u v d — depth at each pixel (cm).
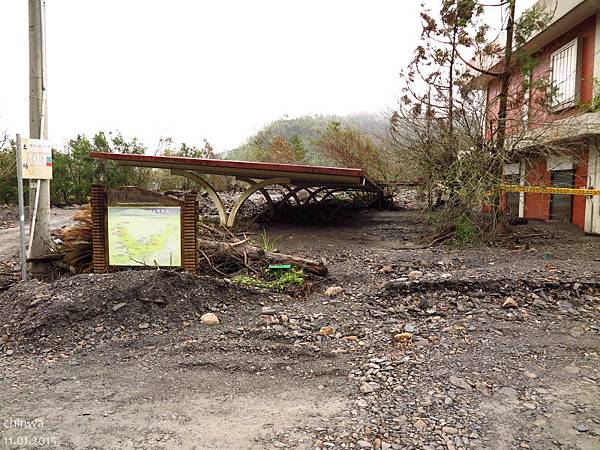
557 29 1071
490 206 923
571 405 309
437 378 346
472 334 434
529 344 410
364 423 287
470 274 584
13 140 1839
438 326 455
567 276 566
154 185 2058
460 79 1021
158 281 511
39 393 332
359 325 459
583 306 502
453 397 319
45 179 661
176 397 324
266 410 305
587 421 289
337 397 322
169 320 471
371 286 586
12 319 471
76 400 320
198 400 320
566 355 388
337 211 1430
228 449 260
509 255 740
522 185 948
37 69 649
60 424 288
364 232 1072
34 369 377
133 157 921
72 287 511
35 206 667
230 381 349
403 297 530
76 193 1984
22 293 523
